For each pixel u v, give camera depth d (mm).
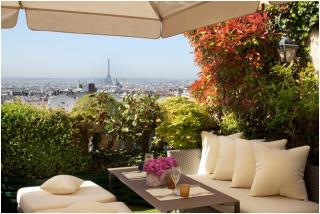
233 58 4711
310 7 4449
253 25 4660
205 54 5020
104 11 3564
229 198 2789
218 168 3973
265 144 3535
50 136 4523
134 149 4984
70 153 4609
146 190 3061
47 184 3402
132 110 4922
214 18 2922
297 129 4027
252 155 3627
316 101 3863
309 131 3910
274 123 4141
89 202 2910
